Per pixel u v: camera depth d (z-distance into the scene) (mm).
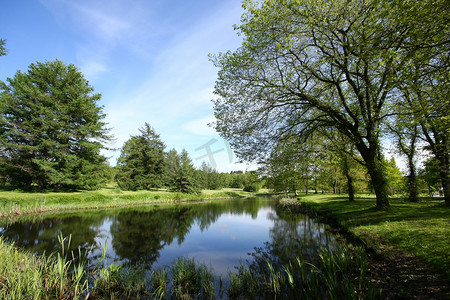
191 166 56625
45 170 26016
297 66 10312
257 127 11281
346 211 14203
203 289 6074
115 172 50969
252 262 8148
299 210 21891
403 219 9477
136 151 45812
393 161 27047
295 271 6875
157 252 9898
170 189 49594
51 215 19406
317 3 8531
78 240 11836
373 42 6703
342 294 5160
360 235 8656
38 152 27156
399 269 5574
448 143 12969
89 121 32656
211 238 12391
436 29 5430
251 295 5598
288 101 11570
